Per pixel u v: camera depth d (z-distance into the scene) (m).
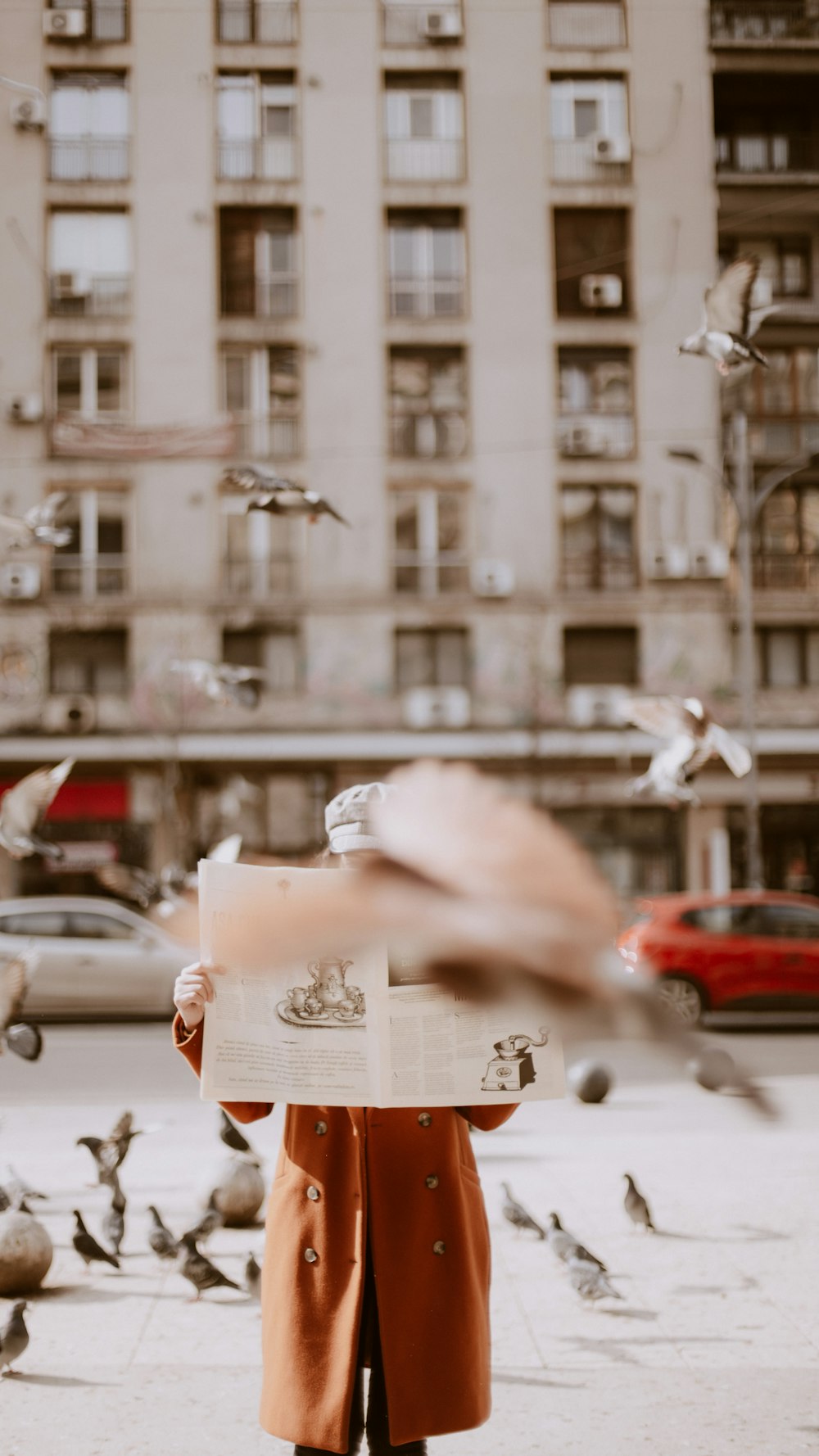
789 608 30.11
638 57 30.72
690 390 30.27
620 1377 4.76
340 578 29.62
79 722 28.75
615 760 29.08
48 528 11.23
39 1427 4.32
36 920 17.97
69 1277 6.22
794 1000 17.06
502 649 29.59
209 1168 7.25
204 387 29.72
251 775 29.52
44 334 29.64
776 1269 6.09
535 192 30.42
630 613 29.88
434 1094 2.97
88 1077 13.11
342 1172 3.17
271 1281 3.19
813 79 31.27
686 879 29.33
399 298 30.25
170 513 29.50
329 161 30.27
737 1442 4.14
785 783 29.86
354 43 30.47
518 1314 5.53
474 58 30.58
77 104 30.08
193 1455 4.09
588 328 30.27
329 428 29.88
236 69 30.31
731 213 31.05
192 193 30.05
